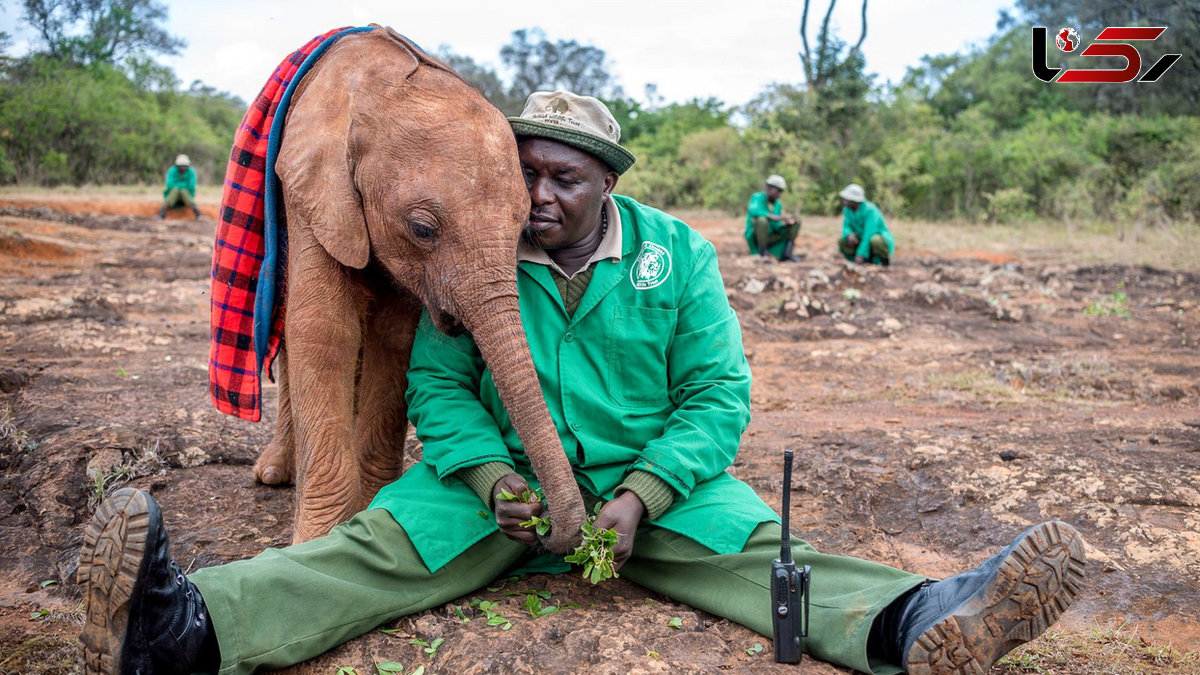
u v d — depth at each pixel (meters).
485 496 3.13
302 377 3.53
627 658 2.88
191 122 33.53
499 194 3.12
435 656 2.98
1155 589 3.79
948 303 10.83
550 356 3.35
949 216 24.83
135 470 4.68
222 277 3.83
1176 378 7.77
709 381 3.39
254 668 2.79
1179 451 5.30
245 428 5.46
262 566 2.90
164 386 6.39
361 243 3.34
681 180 28.47
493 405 3.43
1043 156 23.61
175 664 2.68
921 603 2.78
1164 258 15.09
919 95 33.84
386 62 3.38
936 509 4.62
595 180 3.23
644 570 3.37
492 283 3.07
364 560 3.04
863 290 11.77
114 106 28.19
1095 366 8.08
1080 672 3.15
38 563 3.97
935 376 7.87
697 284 3.45
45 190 22.69
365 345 3.78
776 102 27.73
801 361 8.62
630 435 3.38
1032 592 2.57
